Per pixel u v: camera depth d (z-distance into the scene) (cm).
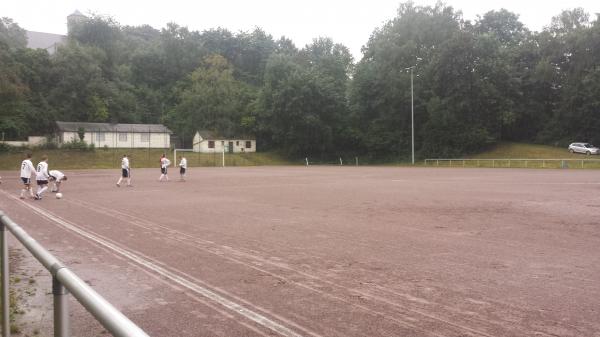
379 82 7444
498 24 8394
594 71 6294
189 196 2127
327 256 887
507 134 7481
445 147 7056
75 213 1542
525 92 7150
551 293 646
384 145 7656
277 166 7125
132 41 11288
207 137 8256
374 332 511
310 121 7575
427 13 7662
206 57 9956
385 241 1032
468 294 645
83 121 8044
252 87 9656
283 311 584
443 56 6700
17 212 1573
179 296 648
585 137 6612
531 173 4128
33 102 7462
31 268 825
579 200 1842
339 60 9025
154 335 510
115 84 8800
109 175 4250
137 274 764
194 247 977
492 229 1184
